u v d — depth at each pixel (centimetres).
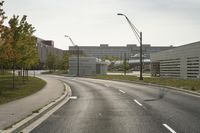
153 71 7306
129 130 1095
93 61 8212
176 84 3659
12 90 2722
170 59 6097
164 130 1093
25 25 3045
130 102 2023
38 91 2719
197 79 4584
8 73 7469
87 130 1096
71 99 2241
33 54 3662
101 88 3369
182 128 1130
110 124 1216
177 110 1633
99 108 1725
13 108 1567
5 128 1045
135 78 5462
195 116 1423
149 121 1287
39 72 9838
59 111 1603
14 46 2811
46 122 1266
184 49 5294
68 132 1062
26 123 1179
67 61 9994
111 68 16238
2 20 2084
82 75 7725
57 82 4178
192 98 2283
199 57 4638
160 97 2361
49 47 15088
